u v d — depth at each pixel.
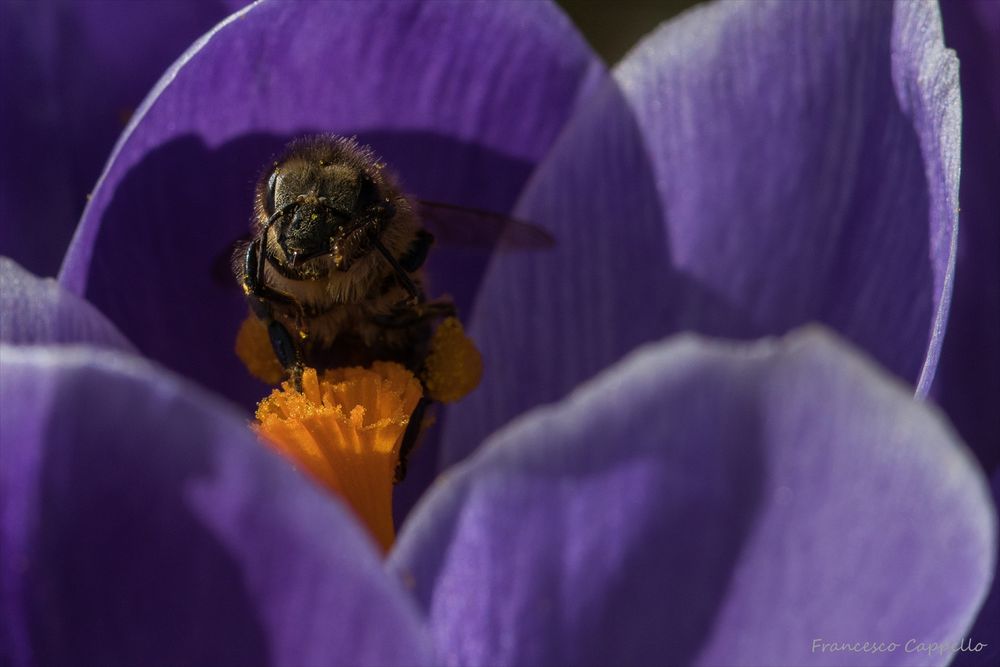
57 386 0.09
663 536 0.10
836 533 0.10
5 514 0.10
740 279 0.11
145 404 0.09
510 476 0.10
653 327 0.11
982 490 0.09
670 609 0.10
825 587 0.10
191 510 0.10
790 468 0.09
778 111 0.11
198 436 0.09
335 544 0.10
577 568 0.10
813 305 0.11
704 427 0.09
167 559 0.10
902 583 0.10
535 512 0.10
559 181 0.11
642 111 0.11
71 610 0.10
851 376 0.09
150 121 0.11
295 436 0.11
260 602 0.10
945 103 0.11
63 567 0.10
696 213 0.11
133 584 0.10
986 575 0.10
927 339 0.11
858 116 0.11
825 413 0.09
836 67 0.11
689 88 0.11
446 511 0.10
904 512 0.09
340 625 0.10
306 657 0.10
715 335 0.11
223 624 0.10
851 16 0.11
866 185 0.11
